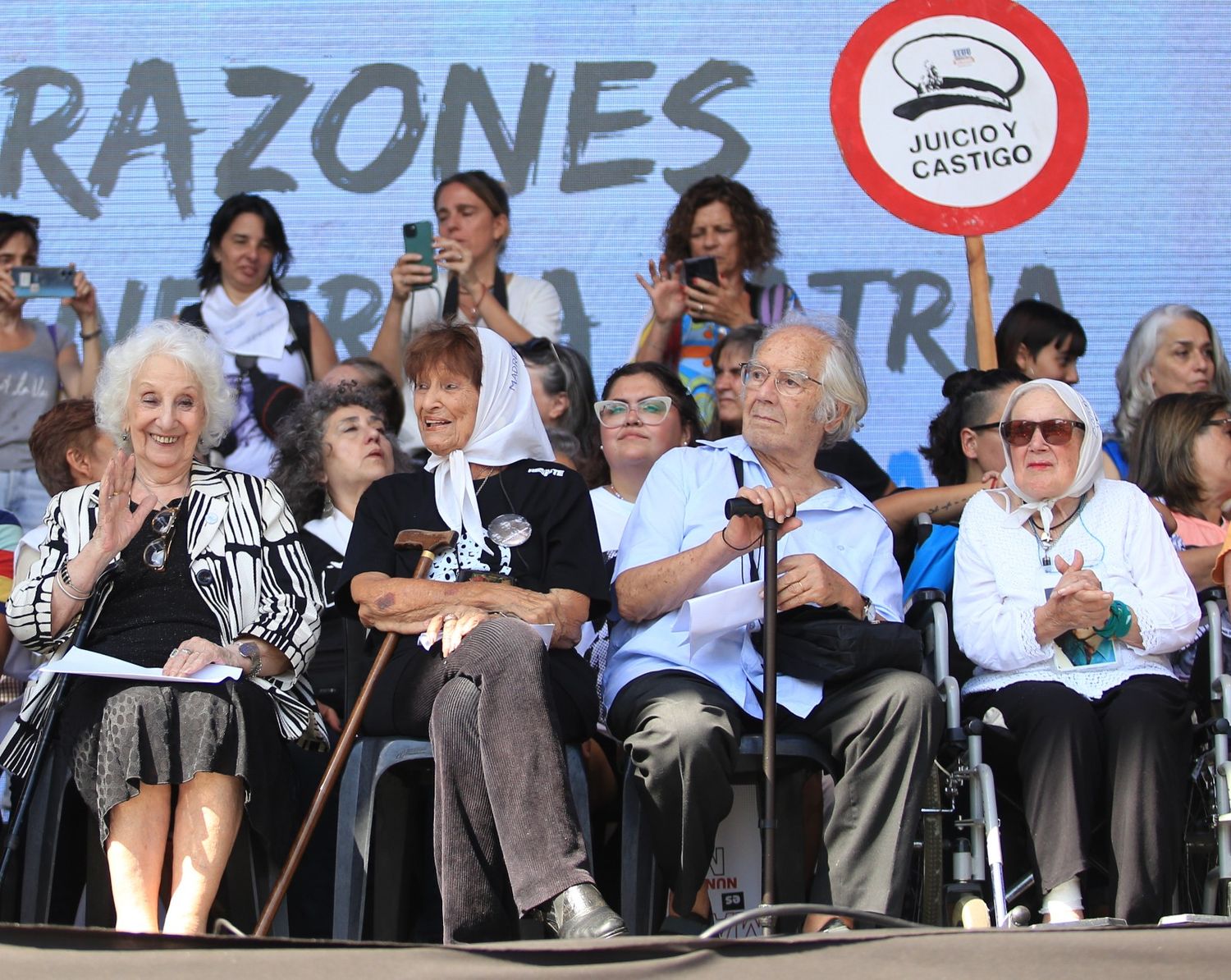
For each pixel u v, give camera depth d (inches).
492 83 339.9
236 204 332.5
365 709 225.1
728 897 234.8
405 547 239.6
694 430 299.3
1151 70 337.4
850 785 224.1
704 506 254.1
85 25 338.3
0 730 265.6
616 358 338.6
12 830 212.4
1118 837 224.2
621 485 293.3
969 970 168.1
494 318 334.3
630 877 225.0
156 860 210.7
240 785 214.8
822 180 338.3
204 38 339.3
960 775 228.2
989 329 326.3
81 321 329.4
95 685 216.7
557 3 340.8
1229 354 332.2
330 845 249.6
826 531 254.8
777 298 333.4
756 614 227.9
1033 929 170.2
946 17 328.8
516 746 202.1
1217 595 253.1
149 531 234.7
